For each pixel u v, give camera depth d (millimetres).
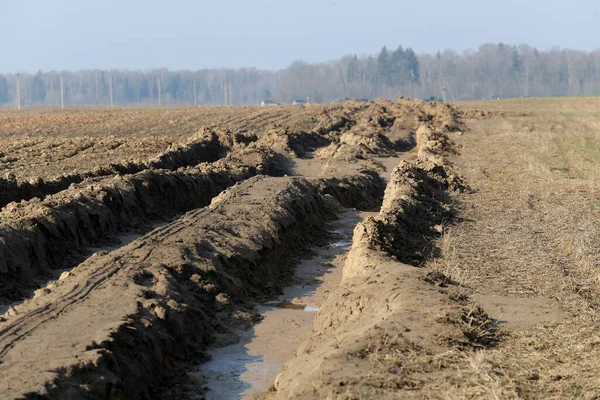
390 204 24312
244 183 28969
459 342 12320
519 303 15383
